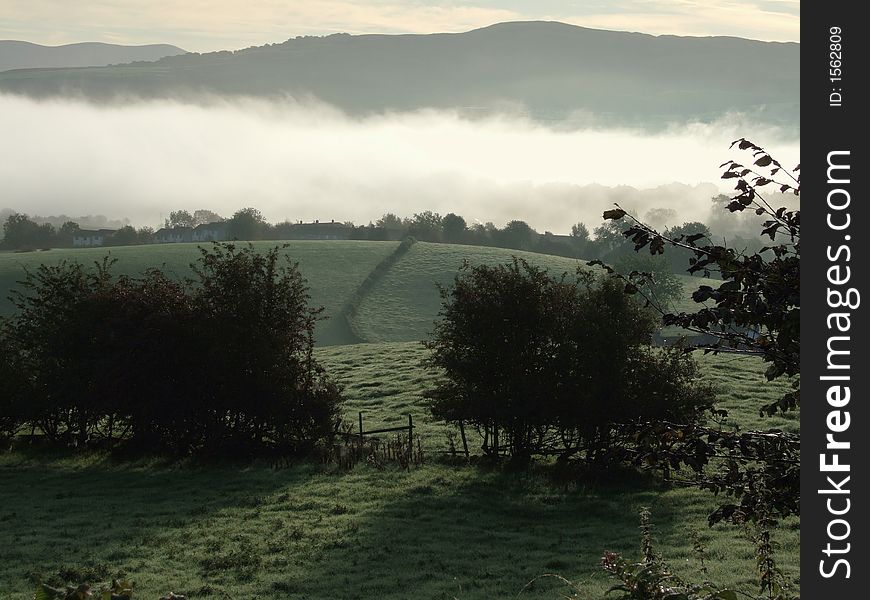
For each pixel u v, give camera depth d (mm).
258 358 38000
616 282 34406
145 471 36906
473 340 35344
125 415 39656
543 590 20484
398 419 45438
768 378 7387
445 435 41688
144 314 38688
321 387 39438
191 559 24438
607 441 9148
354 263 136500
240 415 39562
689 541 25203
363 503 30781
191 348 38188
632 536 26188
